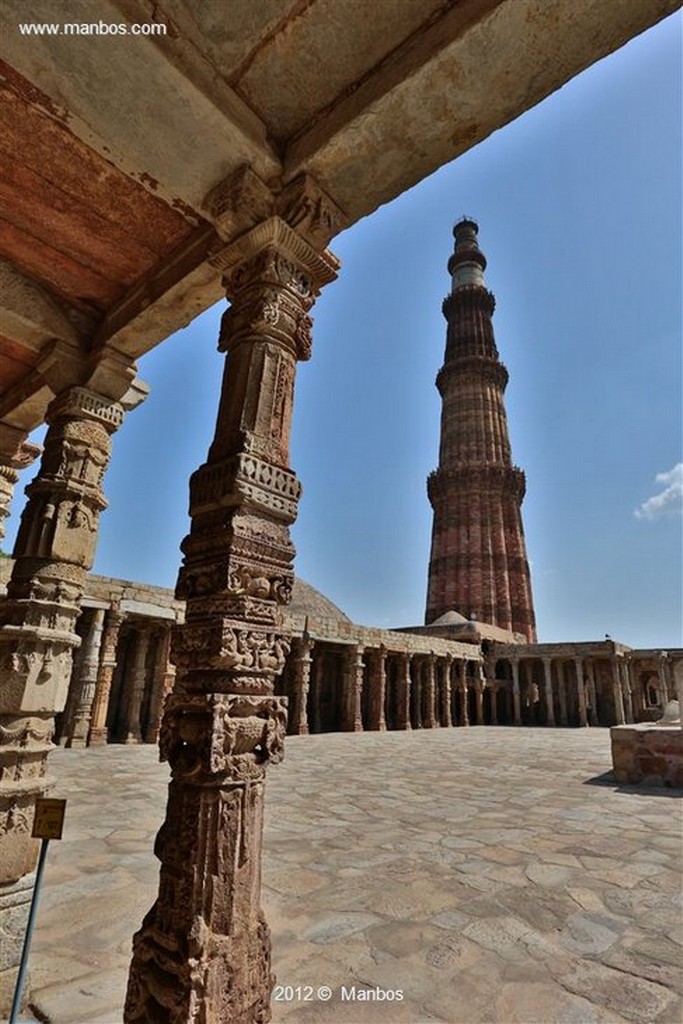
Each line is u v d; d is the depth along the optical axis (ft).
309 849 20.31
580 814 26.50
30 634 12.01
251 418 9.40
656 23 7.50
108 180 10.19
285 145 9.77
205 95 8.16
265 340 9.91
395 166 9.45
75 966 11.52
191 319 12.74
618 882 16.96
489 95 8.30
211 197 9.89
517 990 10.93
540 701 112.37
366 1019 9.89
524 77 8.08
